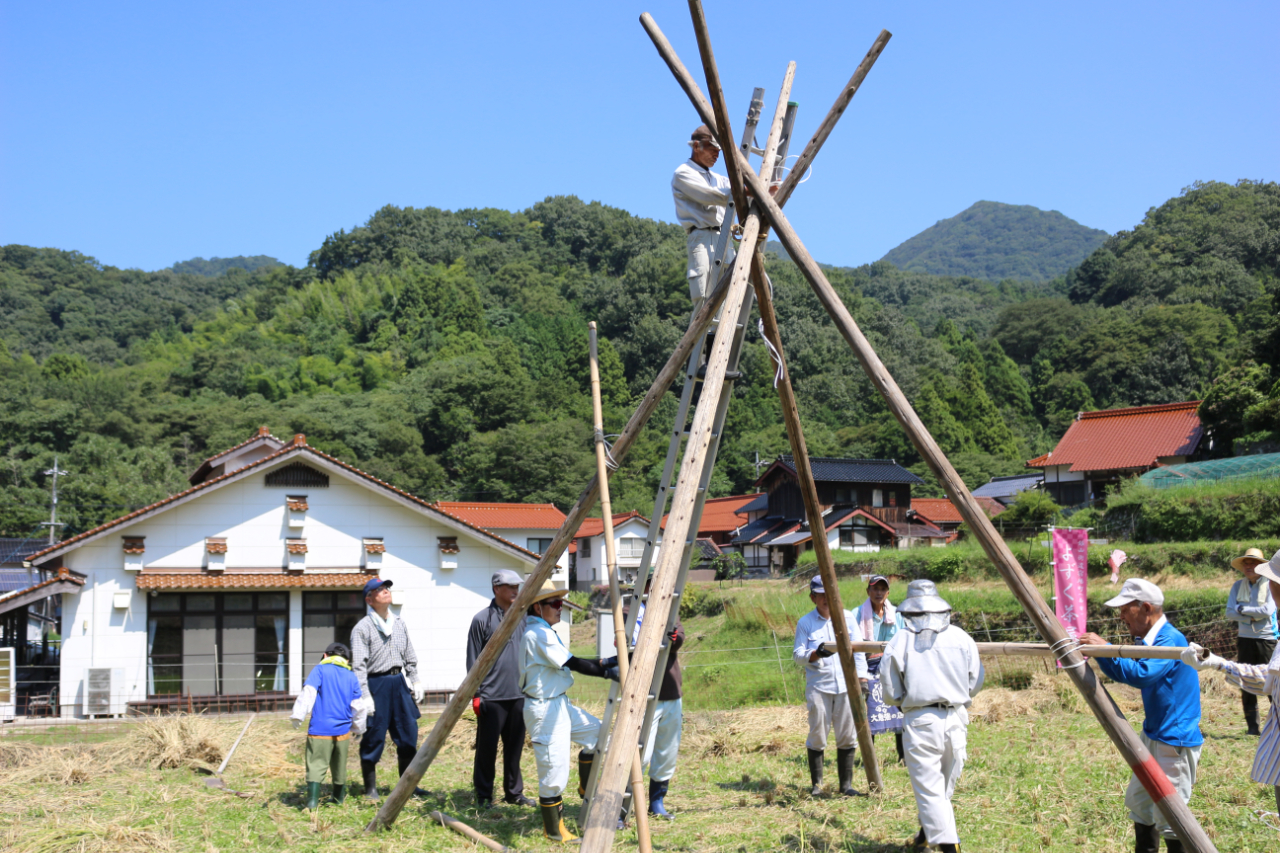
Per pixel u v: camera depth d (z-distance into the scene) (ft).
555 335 307.37
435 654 68.03
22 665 70.49
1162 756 15.81
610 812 12.94
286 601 65.62
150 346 352.69
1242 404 114.11
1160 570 65.10
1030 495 94.22
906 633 17.63
